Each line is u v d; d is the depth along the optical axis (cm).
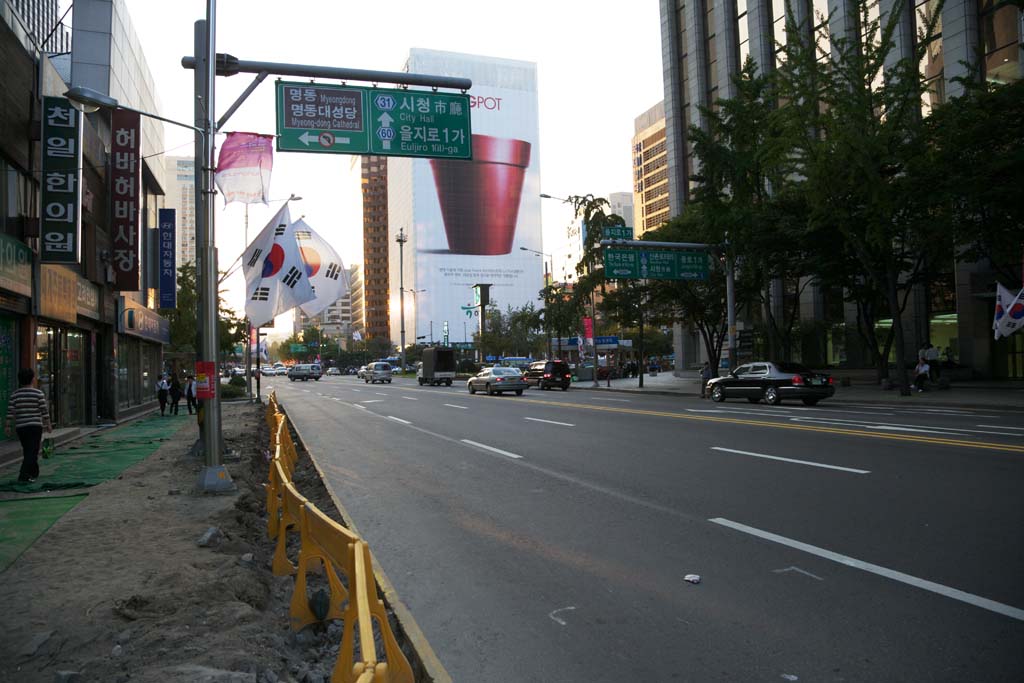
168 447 1547
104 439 1734
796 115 2375
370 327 16650
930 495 780
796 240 2794
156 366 3328
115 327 2238
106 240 2089
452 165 14688
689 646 421
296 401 3503
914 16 3234
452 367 5362
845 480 887
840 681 368
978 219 2405
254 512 891
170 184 11956
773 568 556
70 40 2161
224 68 1154
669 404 2520
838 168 2336
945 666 379
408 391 4297
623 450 1259
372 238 16788
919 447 1140
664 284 3650
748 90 2873
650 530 689
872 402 2342
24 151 1473
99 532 721
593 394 3588
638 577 551
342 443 1586
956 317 3162
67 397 1891
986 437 1252
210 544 663
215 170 1048
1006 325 2267
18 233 1471
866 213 2358
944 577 515
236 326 5219
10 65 1394
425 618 486
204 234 1021
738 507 768
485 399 3133
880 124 2384
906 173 2412
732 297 3062
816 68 2403
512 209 15062
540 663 408
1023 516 675
